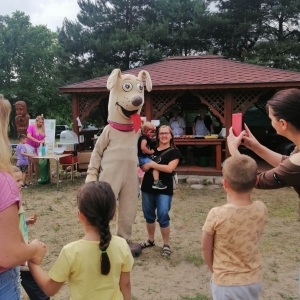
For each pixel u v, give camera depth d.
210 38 24.17
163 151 4.48
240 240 2.24
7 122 1.81
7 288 1.78
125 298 2.18
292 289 3.79
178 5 23.81
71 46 23.11
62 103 41.91
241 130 2.50
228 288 2.23
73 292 1.98
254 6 23.75
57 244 5.22
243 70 11.09
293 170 1.93
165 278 4.07
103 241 1.90
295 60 22.38
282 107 1.96
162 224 4.56
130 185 4.68
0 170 1.73
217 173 9.97
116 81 4.62
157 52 21.42
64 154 9.74
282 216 6.57
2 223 1.65
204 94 10.35
